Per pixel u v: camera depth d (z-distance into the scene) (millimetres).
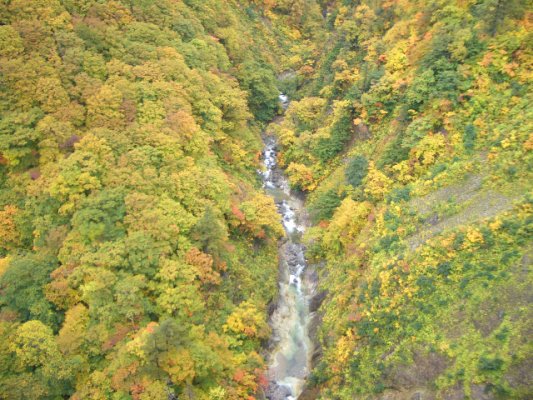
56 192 37250
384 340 33281
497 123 39562
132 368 30000
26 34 44719
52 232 36344
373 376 32531
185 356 30969
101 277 33281
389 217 41469
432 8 52406
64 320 33812
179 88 51250
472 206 35750
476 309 29500
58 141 40906
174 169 43500
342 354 35562
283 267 50719
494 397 25719
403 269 35281
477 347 27906
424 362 29969
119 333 32438
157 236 37219
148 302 34469
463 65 43469
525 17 42531
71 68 45688
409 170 44031
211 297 38594
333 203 51531
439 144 42062
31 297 33562
